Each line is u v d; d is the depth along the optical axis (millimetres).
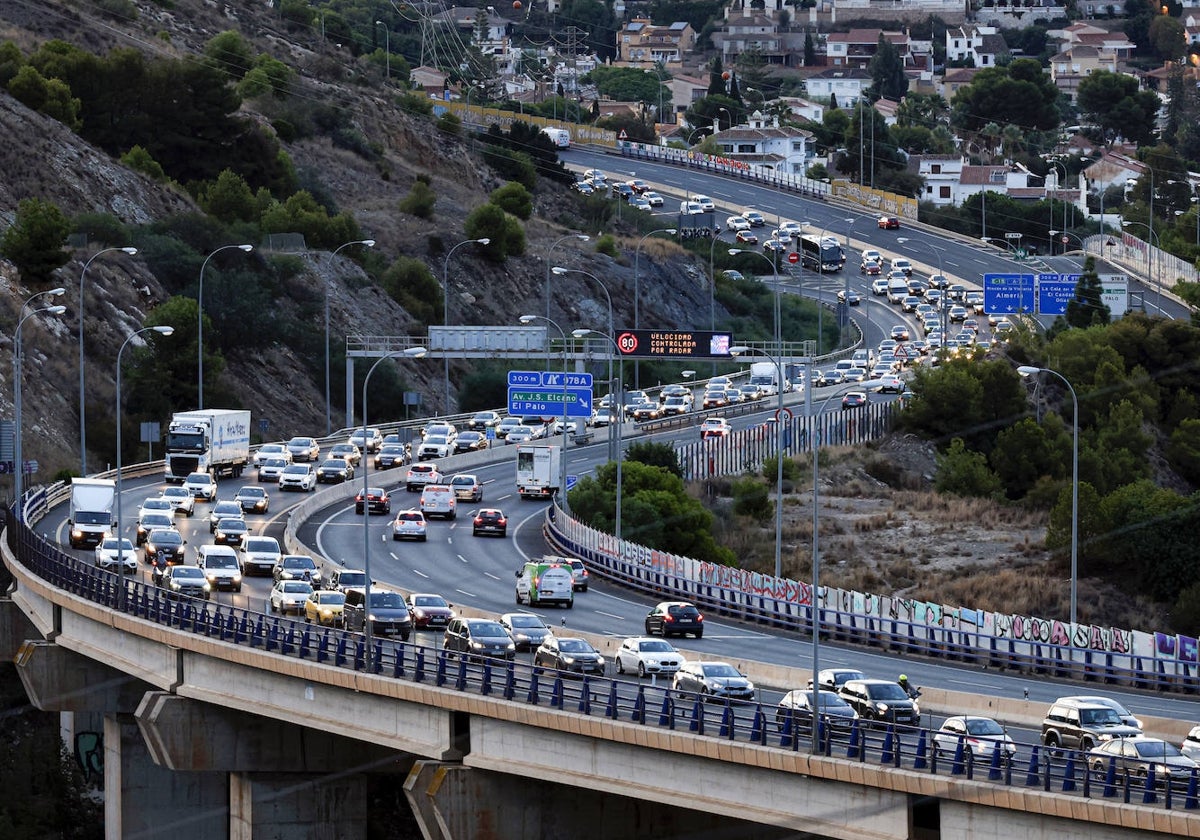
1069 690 198750
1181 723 169125
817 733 142250
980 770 135125
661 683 190250
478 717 168250
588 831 169375
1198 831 120125
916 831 136375
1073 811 125938
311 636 191000
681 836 169375
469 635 196500
